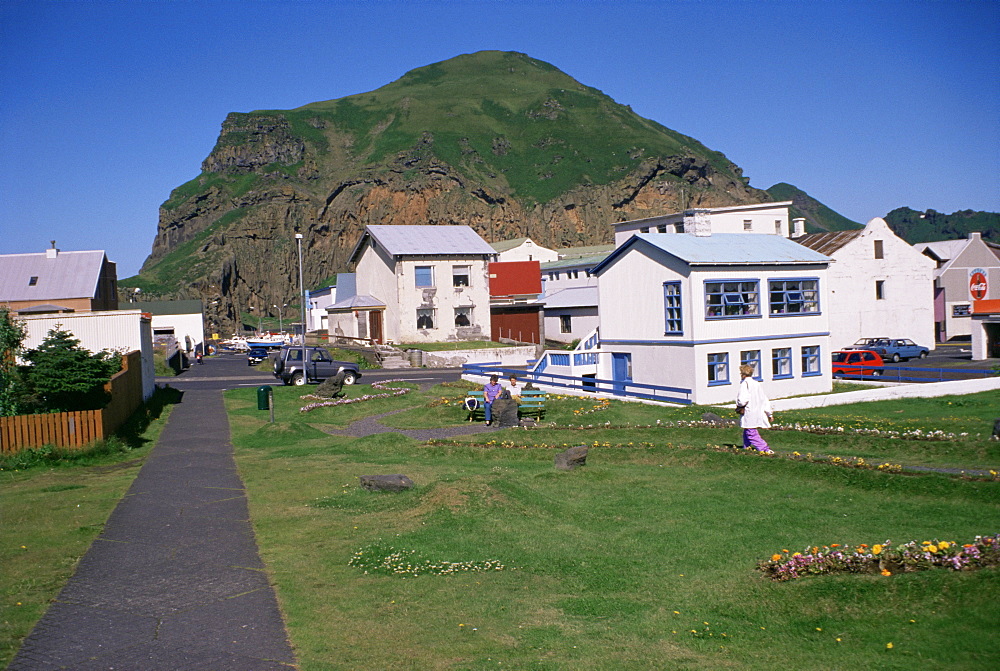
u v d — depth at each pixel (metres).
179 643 8.97
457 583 10.86
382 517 14.32
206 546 12.91
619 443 21.83
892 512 13.77
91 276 66.56
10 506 16.09
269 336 104.25
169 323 102.38
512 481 15.29
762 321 36.16
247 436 26.92
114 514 15.24
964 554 9.68
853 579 9.61
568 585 10.73
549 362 41.09
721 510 14.33
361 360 62.06
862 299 61.38
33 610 10.04
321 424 30.73
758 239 38.94
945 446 19.20
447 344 68.19
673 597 10.18
